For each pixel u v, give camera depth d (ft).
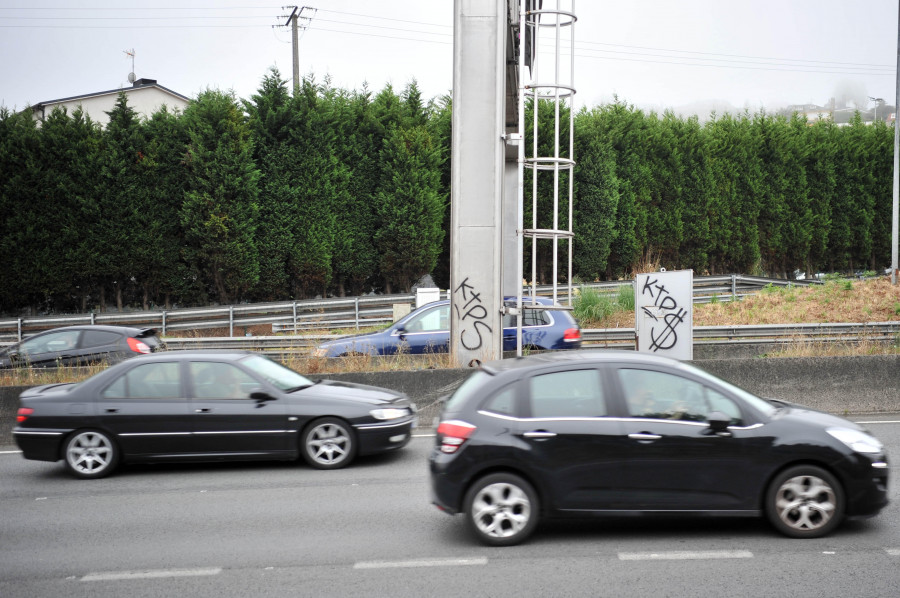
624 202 110.52
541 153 102.94
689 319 43.34
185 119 92.22
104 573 18.66
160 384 29.78
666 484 19.66
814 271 134.21
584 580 17.30
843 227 131.75
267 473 29.73
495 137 43.29
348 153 99.35
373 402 30.53
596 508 19.70
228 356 30.89
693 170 118.01
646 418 19.86
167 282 91.15
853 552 18.71
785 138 126.52
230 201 90.43
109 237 87.56
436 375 39.99
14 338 79.46
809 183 130.21
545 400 20.15
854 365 40.57
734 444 19.60
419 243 97.76
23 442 29.40
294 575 18.17
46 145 85.92
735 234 123.03
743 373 40.68
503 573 17.92
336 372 40.88
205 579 18.06
